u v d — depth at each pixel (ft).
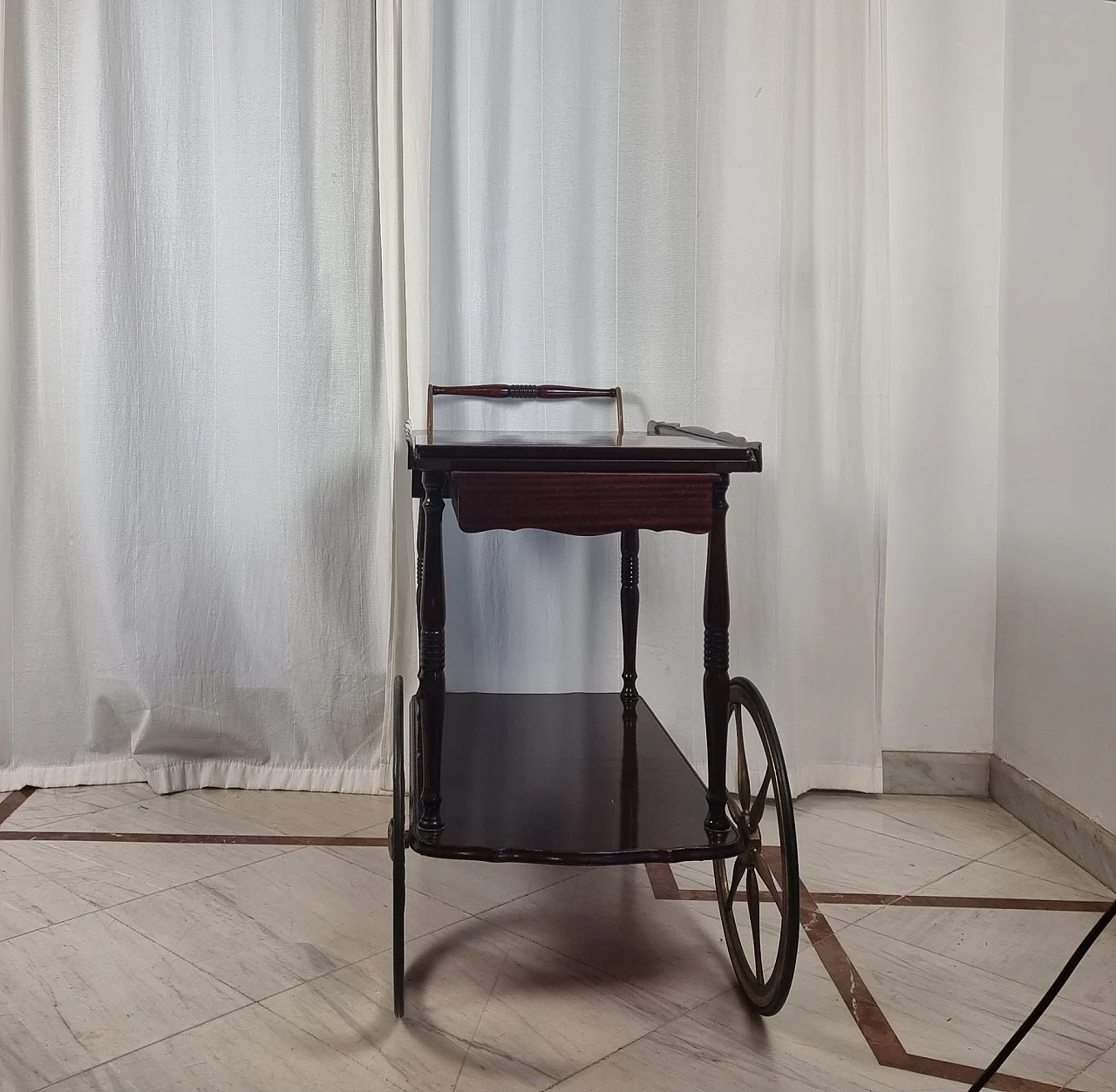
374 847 8.82
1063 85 8.88
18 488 9.80
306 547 9.89
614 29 9.62
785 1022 6.39
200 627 9.96
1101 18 8.29
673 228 9.71
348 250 9.70
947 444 10.13
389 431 9.78
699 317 9.75
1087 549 8.60
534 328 9.82
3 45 9.48
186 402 9.82
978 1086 5.46
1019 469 9.70
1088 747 8.64
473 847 6.27
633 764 7.76
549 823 6.66
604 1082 5.76
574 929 7.52
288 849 8.75
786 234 9.64
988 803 10.14
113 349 9.71
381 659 9.96
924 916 7.79
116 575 9.84
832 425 9.82
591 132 9.70
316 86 9.59
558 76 9.66
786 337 9.71
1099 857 8.39
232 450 9.87
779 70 9.55
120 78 9.57
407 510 9.74
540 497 6.15
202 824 9.25
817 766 10.19
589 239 9.77
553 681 10.05
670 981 6.84
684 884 8.34
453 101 9.65
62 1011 6.34
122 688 9.96
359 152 9.61
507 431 9.80
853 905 7.93
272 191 9.70
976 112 9.93
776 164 9.61
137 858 8.52
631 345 9.80
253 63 9.62
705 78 9.61
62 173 9.64
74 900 7.77
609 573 9.98
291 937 7.29
